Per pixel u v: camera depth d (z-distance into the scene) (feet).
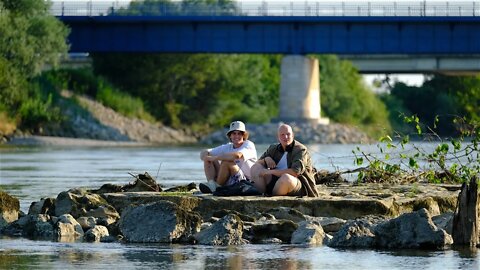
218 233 100.89
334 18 520.01
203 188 118.83
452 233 101.09
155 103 610.65
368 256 93.09
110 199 115.65
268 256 92.89
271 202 112.37
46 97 516.73
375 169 146.30
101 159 306.14
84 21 524.93
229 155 117.50
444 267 87.86
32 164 266.36
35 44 479.00
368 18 515.91
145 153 371.76
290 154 116.98
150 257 92.27
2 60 462.60
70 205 113.70
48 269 85.81
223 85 635.25
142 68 608.19
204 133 618.03
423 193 123.54
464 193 101.04
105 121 541.75
